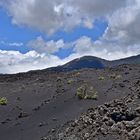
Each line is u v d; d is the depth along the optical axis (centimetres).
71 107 3231
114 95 3491
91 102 3309
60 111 3186
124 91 3572
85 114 2453
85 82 4400
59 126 2652
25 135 2700
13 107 3662
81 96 3494
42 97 4009
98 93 3641
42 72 7356
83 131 2159
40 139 2491
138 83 3650
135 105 2172
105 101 3294
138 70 5438
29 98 4019
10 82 5891
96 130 2064
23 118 3228
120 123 1992
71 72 6291
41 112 3300
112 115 2108
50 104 3547
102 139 1938
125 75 4947
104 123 2088
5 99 3841
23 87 4822
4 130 2942
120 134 1916
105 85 4100
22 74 7162
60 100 3616
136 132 1838
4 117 3356
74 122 2398
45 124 2850
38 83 5122
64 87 4297
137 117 2023
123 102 2278
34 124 2936
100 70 5953
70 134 2220
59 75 6062
